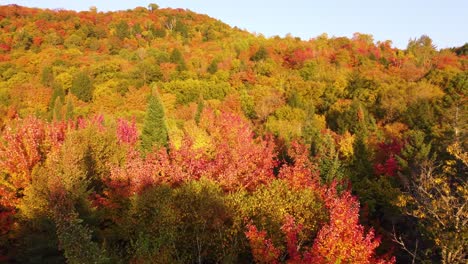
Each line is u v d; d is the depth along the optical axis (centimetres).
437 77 6831
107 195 1927
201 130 3438
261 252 1422
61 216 1460
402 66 8819
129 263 1491
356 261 1368
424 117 5053
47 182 1852
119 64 8388
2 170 2039
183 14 14988
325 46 10662
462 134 3133
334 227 1368
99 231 1736
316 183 2294
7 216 1961
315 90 7262
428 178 2042
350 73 8112
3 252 1997
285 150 3769
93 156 2348
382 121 5934
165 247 1480
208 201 1636
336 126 5806
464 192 1630
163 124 3572
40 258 1661
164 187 1734
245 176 2227
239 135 3491
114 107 6334
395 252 2389
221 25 14225
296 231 1524
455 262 1545
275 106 6400
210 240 1634
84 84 6894
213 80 7894
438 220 1684
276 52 10150
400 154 3412
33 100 6456
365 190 2842
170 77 7994
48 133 2442
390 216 2772
